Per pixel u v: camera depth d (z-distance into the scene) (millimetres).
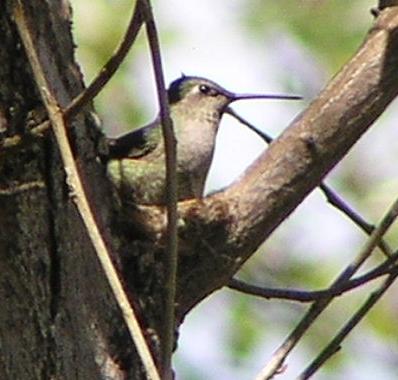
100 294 6457
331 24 13172
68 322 6164
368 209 12758
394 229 12328
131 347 6574
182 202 7379
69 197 6113
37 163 6055
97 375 6383
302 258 12602
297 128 7496
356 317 6949
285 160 7449
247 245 7375
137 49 12250
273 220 7422
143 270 6945
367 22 13086
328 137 7414
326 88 7539
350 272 7148
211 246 7312
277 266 12484
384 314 12281
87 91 5891
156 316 6914
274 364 6656
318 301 7027
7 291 5945
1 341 5902
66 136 5844
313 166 7418
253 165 7551
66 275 6156
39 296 6031
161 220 7078
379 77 7441
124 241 6945
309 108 7527
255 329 12109
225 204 7391
